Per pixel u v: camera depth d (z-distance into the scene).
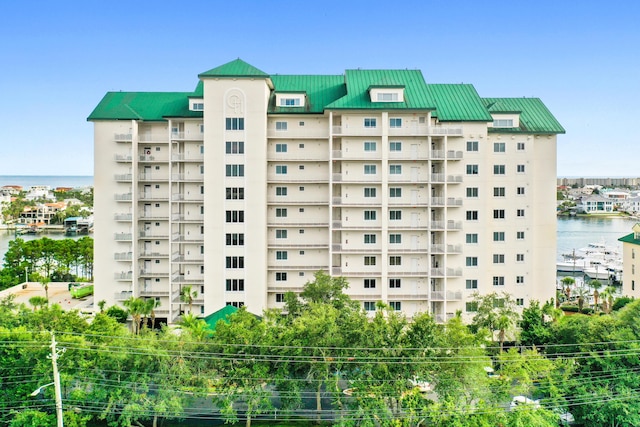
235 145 59.59
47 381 37.19
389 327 39.81
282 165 62.91
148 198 65.81
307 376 39.44
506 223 64.31
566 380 39.28
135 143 64.06
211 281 59.94
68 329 42.00
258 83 59.31
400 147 61.34
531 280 64.69
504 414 36.16
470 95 65.44
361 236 62.03
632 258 74.00
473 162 62.38
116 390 37.28
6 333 38.44
